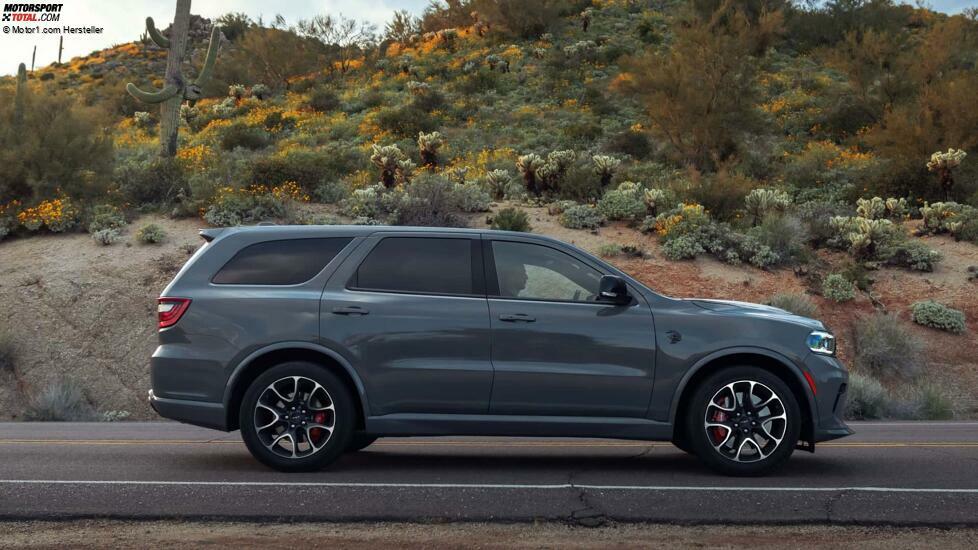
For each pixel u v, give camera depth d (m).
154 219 22.67
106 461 7.71
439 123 39.94
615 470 7.30
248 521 5.56
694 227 22.06
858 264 21.23
